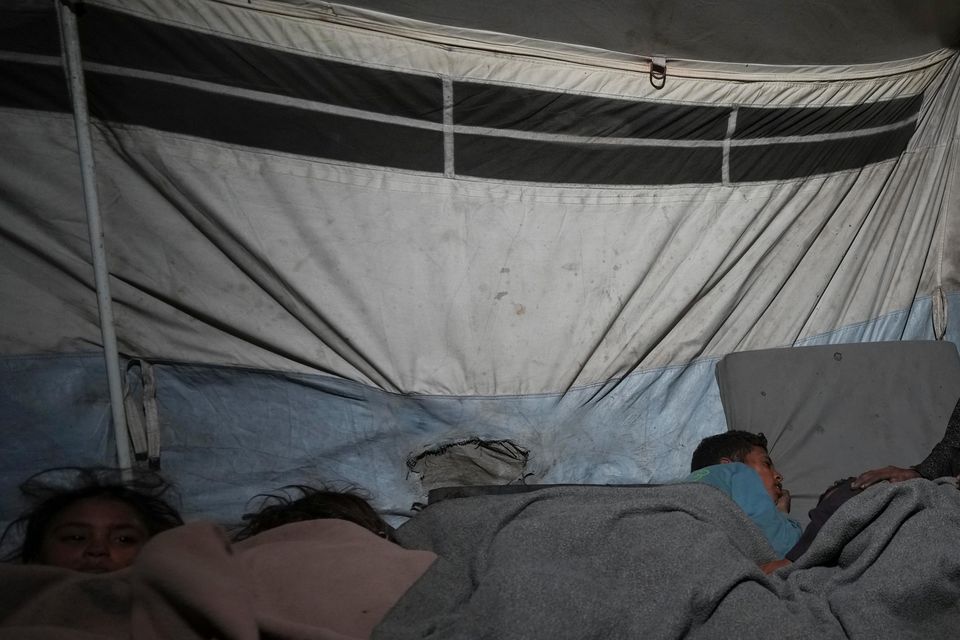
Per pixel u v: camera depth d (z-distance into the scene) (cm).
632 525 155
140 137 221
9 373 218
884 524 154
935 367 296
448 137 256
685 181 285
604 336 283
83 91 209
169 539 129
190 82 223
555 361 278
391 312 258
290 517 187
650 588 142
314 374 253
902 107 309
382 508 255
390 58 242
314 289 246
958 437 230
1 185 211
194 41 220
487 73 253
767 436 280
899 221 324
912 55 298
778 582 153
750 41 263
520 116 261
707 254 291
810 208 307
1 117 208
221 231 235
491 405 272
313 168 242
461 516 170
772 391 286
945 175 326
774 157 293
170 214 230
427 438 265
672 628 129
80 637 113
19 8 203
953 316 339
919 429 284
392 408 262
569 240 276
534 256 272
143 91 219
